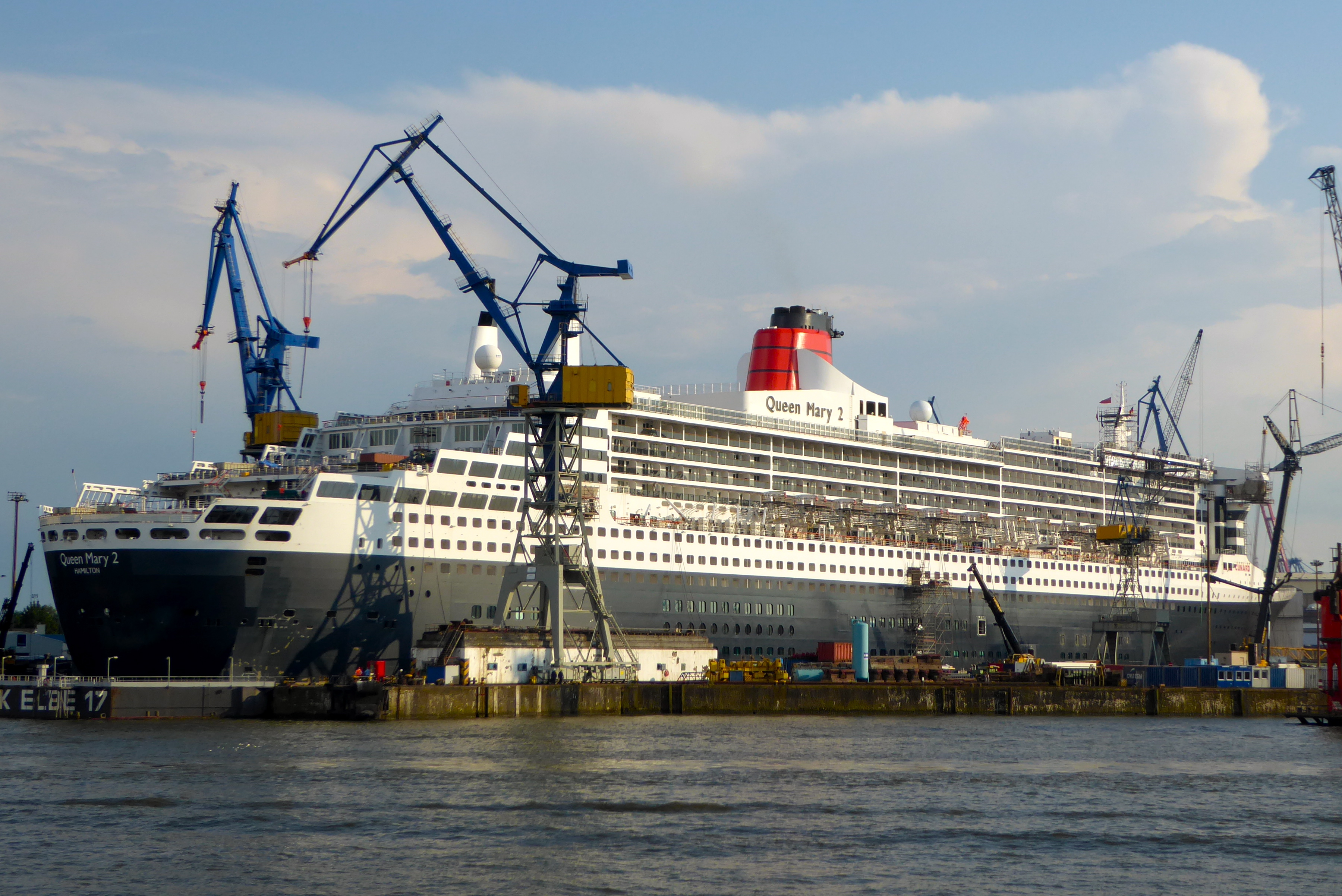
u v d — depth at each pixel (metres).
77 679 99.38
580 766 76.25
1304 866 54.88
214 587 96.69
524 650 105.88
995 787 72.12
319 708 96.94
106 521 96.94
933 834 59.91
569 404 107.00
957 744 91.44
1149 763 82.88
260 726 92.94
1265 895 50.62
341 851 55.38
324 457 121.19
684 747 85.12
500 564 109.94
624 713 106.88
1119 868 54.31
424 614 105.50
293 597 99.25
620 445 123.06
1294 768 81.19
